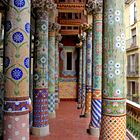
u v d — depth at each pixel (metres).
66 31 13.12
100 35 6.54
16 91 3.04
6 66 3.09
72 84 15.51
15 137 3.03
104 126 3.49
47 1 6.49
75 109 11.63
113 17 3.48
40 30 6.57
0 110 4.50
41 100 6.57
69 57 15.58
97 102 6.63
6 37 3.12
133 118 5.45
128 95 17.22
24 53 3.10
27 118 3.14
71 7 10.42
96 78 6.65
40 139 6.12
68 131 7.01
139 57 15.67
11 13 3.08
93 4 6.44
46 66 6.68
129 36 16.75
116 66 3.45
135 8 15.67
